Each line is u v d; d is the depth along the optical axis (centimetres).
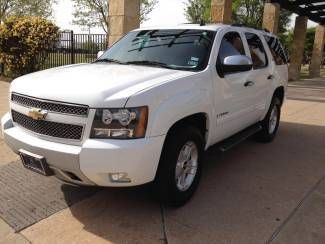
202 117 425
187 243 337
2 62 1423
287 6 1967
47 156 341
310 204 426
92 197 417
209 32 478
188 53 451
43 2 3092
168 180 369
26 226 355
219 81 444
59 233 347
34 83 371
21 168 490
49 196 416
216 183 475
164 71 403
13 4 2920
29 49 1336
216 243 338
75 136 331
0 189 428
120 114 322
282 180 496
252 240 345
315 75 2873
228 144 508
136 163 326
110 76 373
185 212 392
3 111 781
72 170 332
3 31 1345
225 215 390
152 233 350
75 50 1477
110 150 317
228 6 1291
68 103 330
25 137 362
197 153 413
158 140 340
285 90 725
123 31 1060
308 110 1077
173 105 356
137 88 339
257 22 2933
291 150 643
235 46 511
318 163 577
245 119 553
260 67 589
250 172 522
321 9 2261
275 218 388
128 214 383
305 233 362
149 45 490
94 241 336
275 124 706
